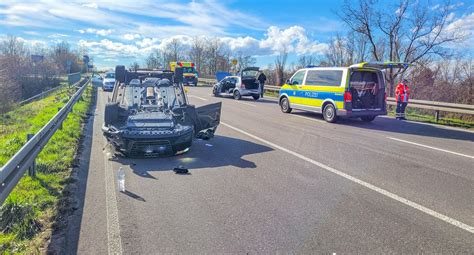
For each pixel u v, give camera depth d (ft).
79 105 57.00
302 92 49.93
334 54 125.29
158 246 12.83
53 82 154.10
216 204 16.79
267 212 15.84
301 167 23.38
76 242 13.12
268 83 135.54
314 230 14.08
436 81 83.87
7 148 26.30
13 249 12.44
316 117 49.93
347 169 22.98
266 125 41.70
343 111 43.14
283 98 54.49
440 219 15.24
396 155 27.12
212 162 24.59
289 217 15.33
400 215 15.62
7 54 144.77
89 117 47.67
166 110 28.78
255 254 12.29
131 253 12.36
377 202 17.15
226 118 47.44
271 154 26.99
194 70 139.74
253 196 17.87
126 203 16.89
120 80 31.48
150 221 14.90
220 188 19.10
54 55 278.46
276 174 21.74
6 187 14.62
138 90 30.45
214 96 85.25
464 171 22.76
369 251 12.51
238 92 77.97
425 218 15.33
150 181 20.30
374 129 40.45
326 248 12.71
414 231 14.07
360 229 14.20
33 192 17.67
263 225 14.53
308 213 15.75
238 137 33.88
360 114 43.73
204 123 31.58
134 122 26.17
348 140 33.09
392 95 88.79
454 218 15.37
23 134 32.22
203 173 21.90
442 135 36.88
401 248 12.73
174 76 32.04
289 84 52.85
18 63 134.00
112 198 17.54
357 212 15.90
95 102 68.28
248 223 14.73
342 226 14.46
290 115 51.60
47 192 17.93
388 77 91.09
